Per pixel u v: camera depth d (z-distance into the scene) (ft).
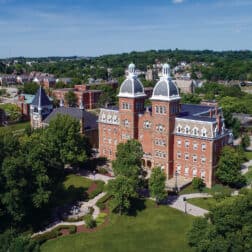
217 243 237.04
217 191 374.63
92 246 282.15
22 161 307.37
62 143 418.92
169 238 289.53
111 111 461.78
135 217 323.98
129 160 349.82
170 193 368.27
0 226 305.32
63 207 346.13
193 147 395.14
